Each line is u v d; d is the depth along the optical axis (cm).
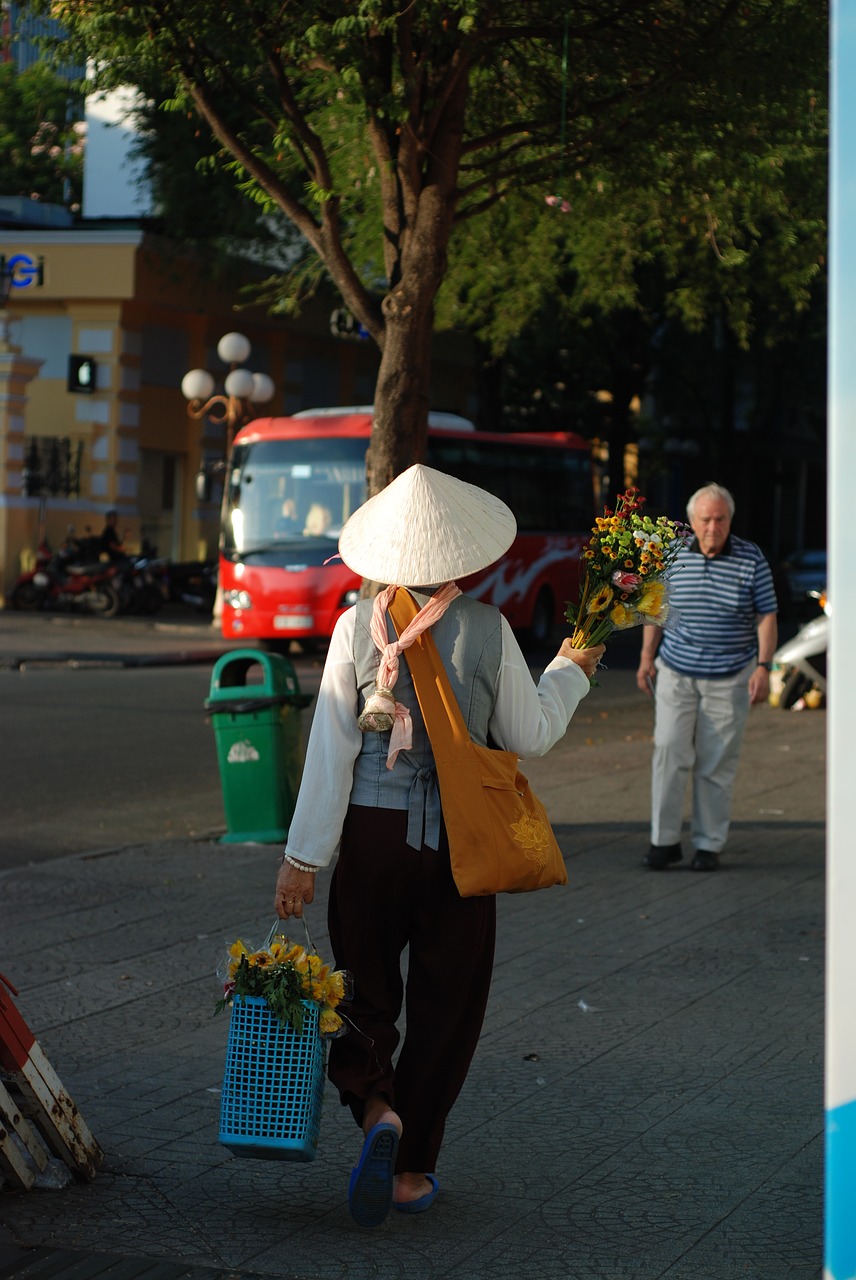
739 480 4706
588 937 852
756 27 1210
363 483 2659
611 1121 572
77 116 3369
